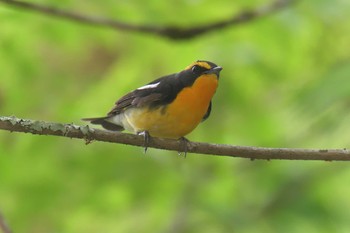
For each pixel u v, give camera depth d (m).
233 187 13.06
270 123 13.45
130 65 13.91
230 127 13.48
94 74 14.31
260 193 12.99
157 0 12.95
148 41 13.76
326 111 12.41
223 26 12.27
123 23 11.98
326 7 13.20
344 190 13.30
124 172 12.95
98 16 12.50
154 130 9.69
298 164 13.12
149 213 13.39
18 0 11.27
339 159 8.62
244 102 13.47
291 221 12.45
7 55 13.27
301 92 11.87
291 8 13.28
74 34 13.55
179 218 12.99
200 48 13.73
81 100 13.38
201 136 13.39
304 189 12.85
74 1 12.79
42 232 13.16
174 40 12.13
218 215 12.41
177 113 9.51
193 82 9.55
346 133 12.81
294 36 13.37
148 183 12.99
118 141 8.68
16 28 13.08
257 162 13.37
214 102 13.39
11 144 12.86
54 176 12.88
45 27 13.17
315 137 13.24
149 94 9.55
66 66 14.23
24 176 12.83
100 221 13.47
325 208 12.62
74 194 13.01
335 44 13.57
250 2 13.15
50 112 13.34
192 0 12.97
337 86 11.34
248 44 13.69
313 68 13.62
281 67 13.64
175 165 13.13
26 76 13.47
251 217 12.59
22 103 13.46
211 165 13.26
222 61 13.51
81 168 12.92
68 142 12.98
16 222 12.85
